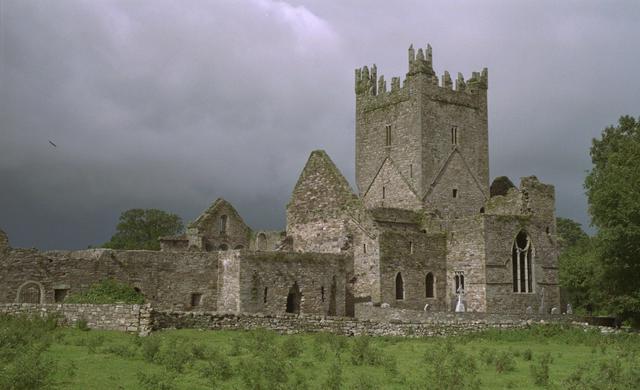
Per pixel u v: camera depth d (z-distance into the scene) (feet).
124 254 206.80
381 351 127.54
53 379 91.81
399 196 292.81
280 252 217.15
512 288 247.91
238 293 208.74
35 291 193.47
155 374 95.61
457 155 296.10
